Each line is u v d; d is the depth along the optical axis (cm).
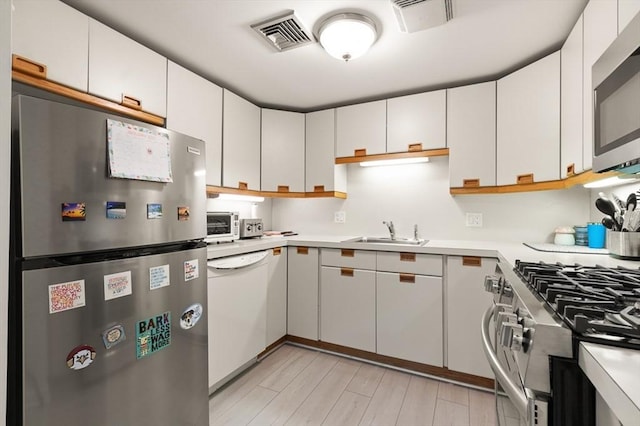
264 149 264
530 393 57
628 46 87
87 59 143
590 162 138
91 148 101
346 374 202
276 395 178
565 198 214
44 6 128
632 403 35
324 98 260
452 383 191
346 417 159
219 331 180
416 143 233
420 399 175
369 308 217
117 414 107
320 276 236
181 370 133
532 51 185
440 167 253
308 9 151
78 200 97
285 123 271
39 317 88
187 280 136
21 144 85
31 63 124
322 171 269
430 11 148
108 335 104
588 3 138
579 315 56
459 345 190
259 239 254
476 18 154
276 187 267
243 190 243
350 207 287
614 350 49
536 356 56
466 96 218
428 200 257
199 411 142
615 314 58
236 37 174
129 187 112
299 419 158
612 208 146
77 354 96
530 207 224
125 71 159
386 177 273
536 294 81
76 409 96
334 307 229
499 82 206
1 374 52
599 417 51
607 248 158
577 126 151
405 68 207
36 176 88
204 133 207
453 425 153
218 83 231
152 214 120
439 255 197
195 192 142
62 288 93
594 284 83
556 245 199
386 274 212
